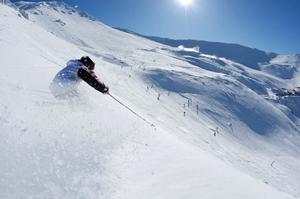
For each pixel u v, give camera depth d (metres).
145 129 8.78
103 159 5.56
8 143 4.84
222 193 5.16
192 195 4.94
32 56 12.45
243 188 5.65
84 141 6.03
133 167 5.71
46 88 8.55
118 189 4.72
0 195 3.69
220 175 6.15
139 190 4.87
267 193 5.82
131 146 6.79
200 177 5.77
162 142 8.01
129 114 10.20
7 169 4.21
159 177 5.51
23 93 7.49
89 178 4.76
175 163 6.42
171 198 4.77
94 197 4.31
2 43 12.59
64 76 8.62
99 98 9.94
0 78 7.91
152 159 6.41
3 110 5.91
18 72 9.14
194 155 7.49
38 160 4.71
